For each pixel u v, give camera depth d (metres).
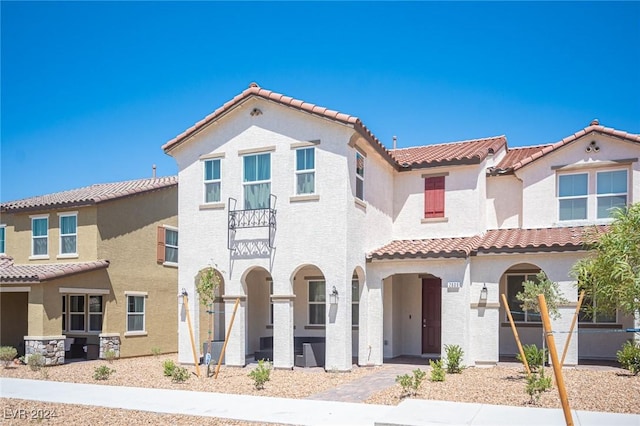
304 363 18.94
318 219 18.20
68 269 21.97
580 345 19.97
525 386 13.95
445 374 16.06
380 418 10.41
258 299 23.23
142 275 25.05
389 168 21.91
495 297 18.62
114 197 23.62
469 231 20.94
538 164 20.97
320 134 18.41
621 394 12.57
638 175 19.45
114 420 11.57
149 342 25.06
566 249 17.53
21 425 11.29
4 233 26.58
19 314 26.00
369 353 19.23
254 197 19.30
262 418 11.38
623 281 10.48
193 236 20.00
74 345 23.58
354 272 20.06
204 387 15.27
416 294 21.92
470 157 20.73
